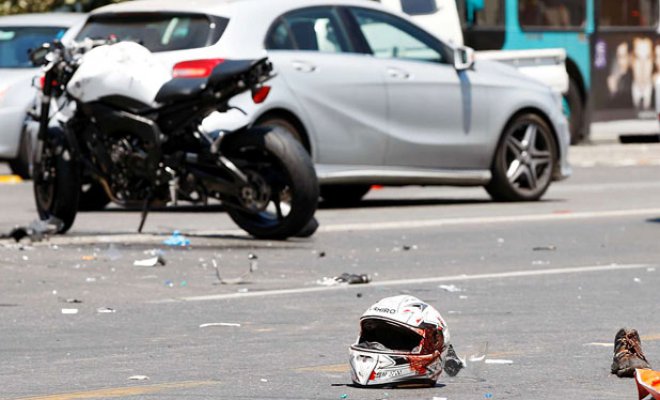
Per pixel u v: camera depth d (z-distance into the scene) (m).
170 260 30.41
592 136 76.31
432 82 43.41
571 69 75.00
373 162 42.16
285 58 39.78
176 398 16.44
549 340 20.61
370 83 41.75
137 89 32.97
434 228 38.03
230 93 32.66
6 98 54.16
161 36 38.97
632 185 53.97
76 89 33.50
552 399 16.39
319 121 40.44
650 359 19.09
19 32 56.06
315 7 41.22
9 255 30.84
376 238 35.41
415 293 25.73
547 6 73.19
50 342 20.45
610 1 76.88
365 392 16.69
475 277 28.03
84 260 30.23
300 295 25.38
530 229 37.78
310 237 35.50
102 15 40.19
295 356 19.25
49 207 34.94
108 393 16.73
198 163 33.16
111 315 23.02
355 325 22.00
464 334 21.16
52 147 34.41
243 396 16.53
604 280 27.62
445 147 43.81
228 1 39.69
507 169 46.12
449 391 16.73
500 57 54.72
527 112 46.12
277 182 34.00
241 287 26.47
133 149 33.19
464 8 68.88
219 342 20.44
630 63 77.75
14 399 16.41
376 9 43.03
